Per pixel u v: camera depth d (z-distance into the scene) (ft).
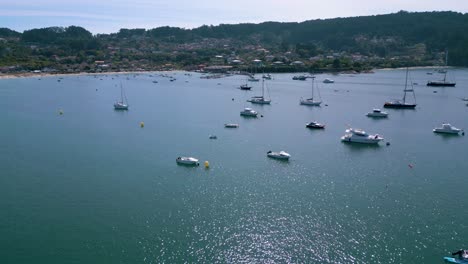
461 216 259.60
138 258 215.31
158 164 358.84
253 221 253.44
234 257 216.54
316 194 294.25
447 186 309.42
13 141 438.81
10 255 218.18
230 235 237.25
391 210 268.21
